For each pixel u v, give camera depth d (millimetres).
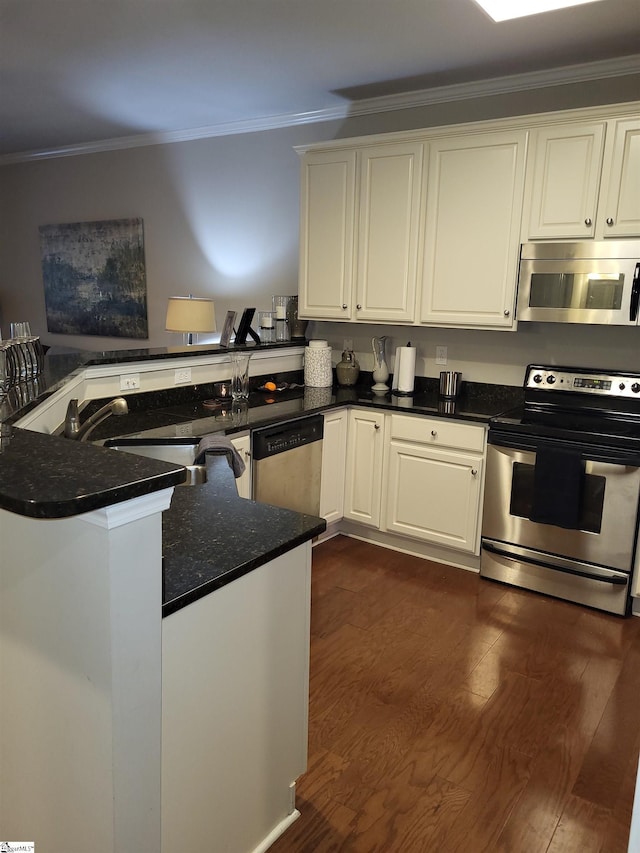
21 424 1783
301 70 3535
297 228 4574
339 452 3775
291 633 1653
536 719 2275
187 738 1368
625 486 2904
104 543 1025
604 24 2830
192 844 1438
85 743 1164
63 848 1288
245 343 3990
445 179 3447
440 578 3420
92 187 5707
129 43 3182
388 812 1854
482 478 3352
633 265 2951
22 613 1224
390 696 2395
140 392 3146
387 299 3764
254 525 1659
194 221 5105
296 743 1764
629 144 2926
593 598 3082
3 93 4047
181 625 1304
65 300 6105
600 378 3320
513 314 3357
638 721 2273
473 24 2859
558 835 1784
